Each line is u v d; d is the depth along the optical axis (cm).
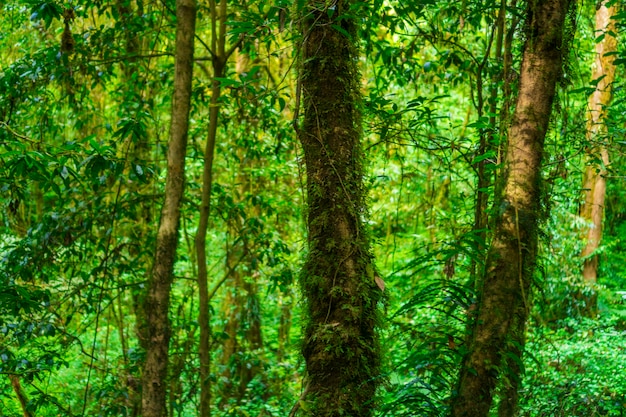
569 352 714
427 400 248
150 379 372
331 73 264
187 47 375
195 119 697
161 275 373
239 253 835
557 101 283
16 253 499
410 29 666
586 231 1152
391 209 1030
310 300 259
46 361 474
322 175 260
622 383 634
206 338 480
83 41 537
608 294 1102
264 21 340
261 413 740
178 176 375
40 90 526
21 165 355
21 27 679
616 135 388
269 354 934
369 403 252
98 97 777
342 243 256
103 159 385
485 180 359
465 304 256
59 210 519
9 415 575
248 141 656
